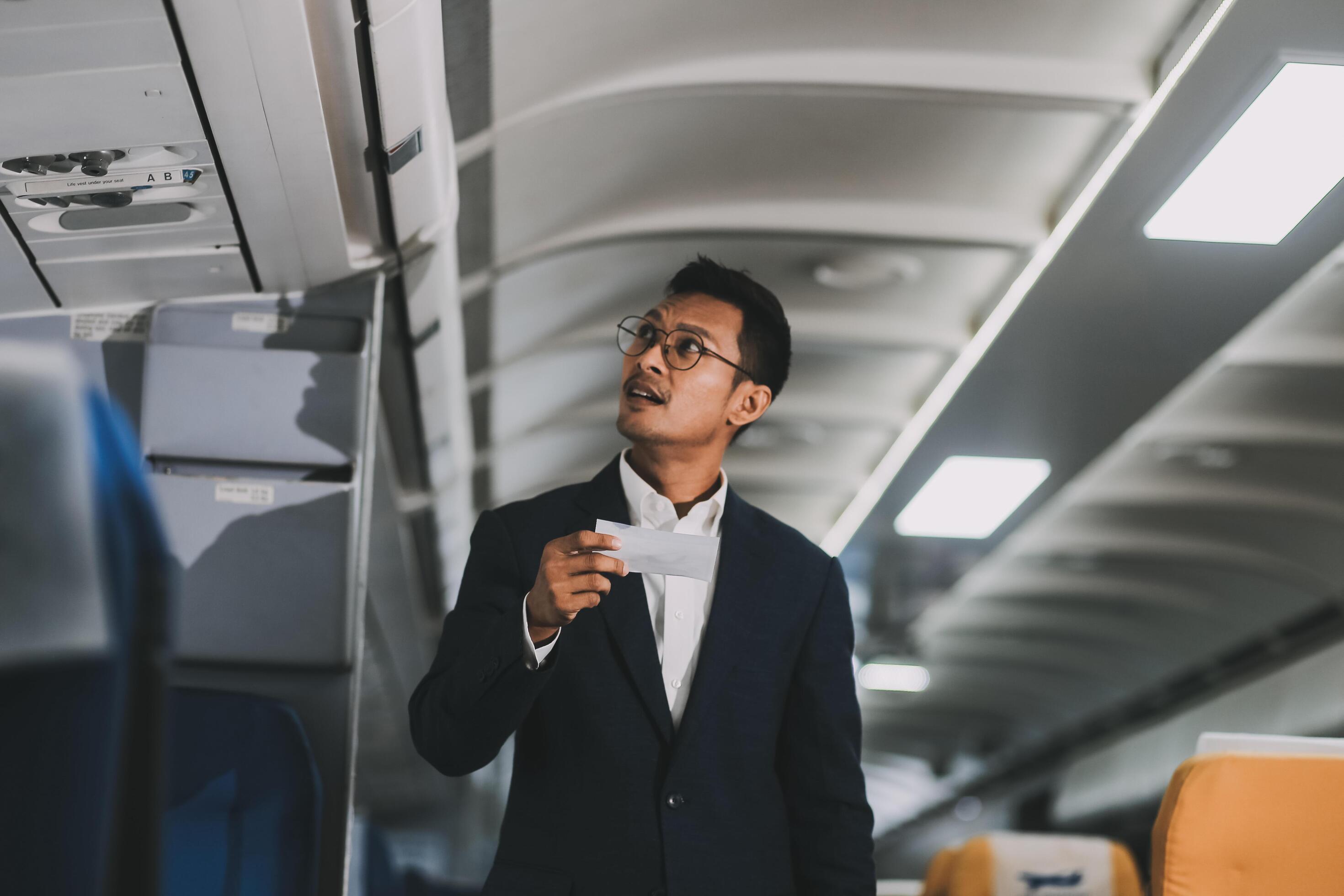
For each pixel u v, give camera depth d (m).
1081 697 19.39
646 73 5.28
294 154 3.26
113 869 0.88
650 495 2.41
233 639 3.56
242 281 3.83
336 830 3.45
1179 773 2.63
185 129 3.09
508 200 5.68
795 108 5.75
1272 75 5.13
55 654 0.87
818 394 9.32
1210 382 9.23
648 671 2.21
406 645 8.97
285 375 3.78
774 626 2.33
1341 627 14.09
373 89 3.32
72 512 0.86
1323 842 2.54
